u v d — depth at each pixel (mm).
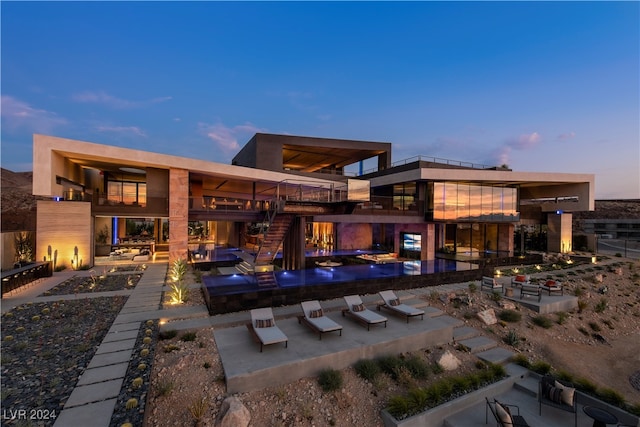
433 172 24156
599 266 24641
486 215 26953
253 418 6188
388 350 8922
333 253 25484
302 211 15672
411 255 26281
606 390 8016
